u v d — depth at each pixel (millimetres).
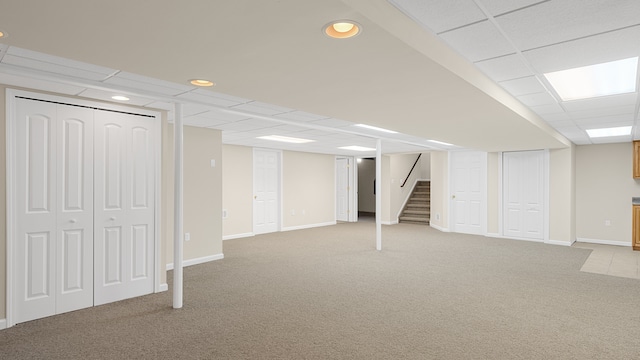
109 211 3979
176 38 2002
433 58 2377
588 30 2350
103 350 2830
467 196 9312
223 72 2611
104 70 2965
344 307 3805
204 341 2988
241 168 8680
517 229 8383
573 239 7988
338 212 12219
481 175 9039
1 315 3258
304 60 2367
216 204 6191
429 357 2715
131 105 4164
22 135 3396
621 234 7781
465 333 3148
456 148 9156
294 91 3137
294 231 9602
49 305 3551
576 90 3729
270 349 2844
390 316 3549
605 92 3801
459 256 6438
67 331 3191
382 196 11195
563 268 5570
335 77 2734
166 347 2879
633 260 6188
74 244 3725
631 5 2031
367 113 4105
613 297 4160
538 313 3639
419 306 3836
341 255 6516
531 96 3947
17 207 3361
